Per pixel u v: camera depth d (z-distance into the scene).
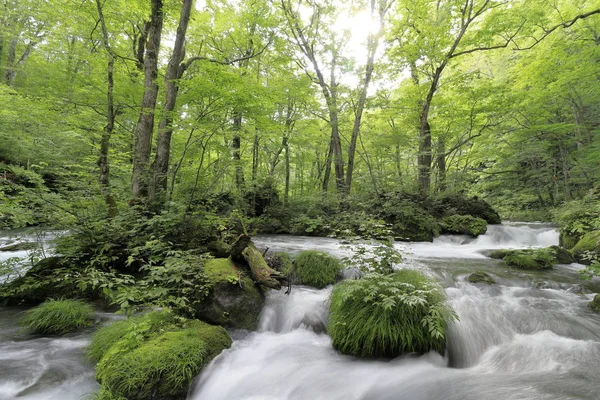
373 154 17.77
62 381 3.23
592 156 13.50
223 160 9.42
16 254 7.32
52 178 11.04
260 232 12.71
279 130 10.30
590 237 7.77
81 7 7.63
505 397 2.87
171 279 4.50
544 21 11.12
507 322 4.45
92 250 5.63
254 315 4.77
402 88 15.84
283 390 3.30
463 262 7.64
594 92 13.34
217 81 6.58
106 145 7.92
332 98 14.67
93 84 9.15
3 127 11.78
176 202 7.02
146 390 2.94
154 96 7.95
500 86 12.23
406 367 3.66
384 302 3.83
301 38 14.50
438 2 14.46
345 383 3.39
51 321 4.27
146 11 7.91
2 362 3.51
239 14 12.92
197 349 3.44
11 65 15.99
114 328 3.93
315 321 4.68
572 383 3.10
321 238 11.51
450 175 15.16
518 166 20.36
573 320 4.43
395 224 11.48
